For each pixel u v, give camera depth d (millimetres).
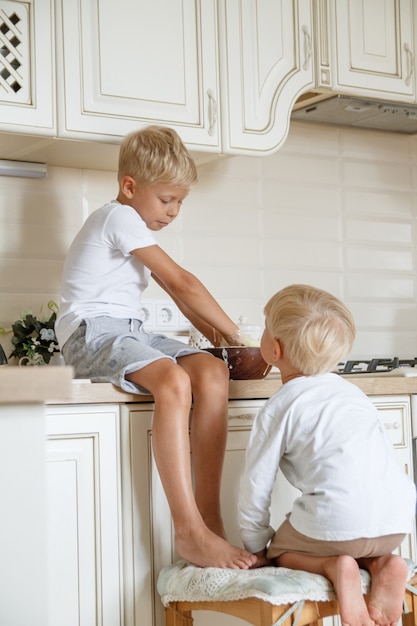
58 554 1736
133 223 1970
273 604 1472
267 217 2732
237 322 2658
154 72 2223
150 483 1839
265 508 1720
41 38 2078
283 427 1688
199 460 1846
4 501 839
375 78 2549
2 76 2047
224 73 2326
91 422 1784
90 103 2133
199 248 2619
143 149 1984
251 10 2379
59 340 2020
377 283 2912
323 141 2854
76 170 2438
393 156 2982
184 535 1736
